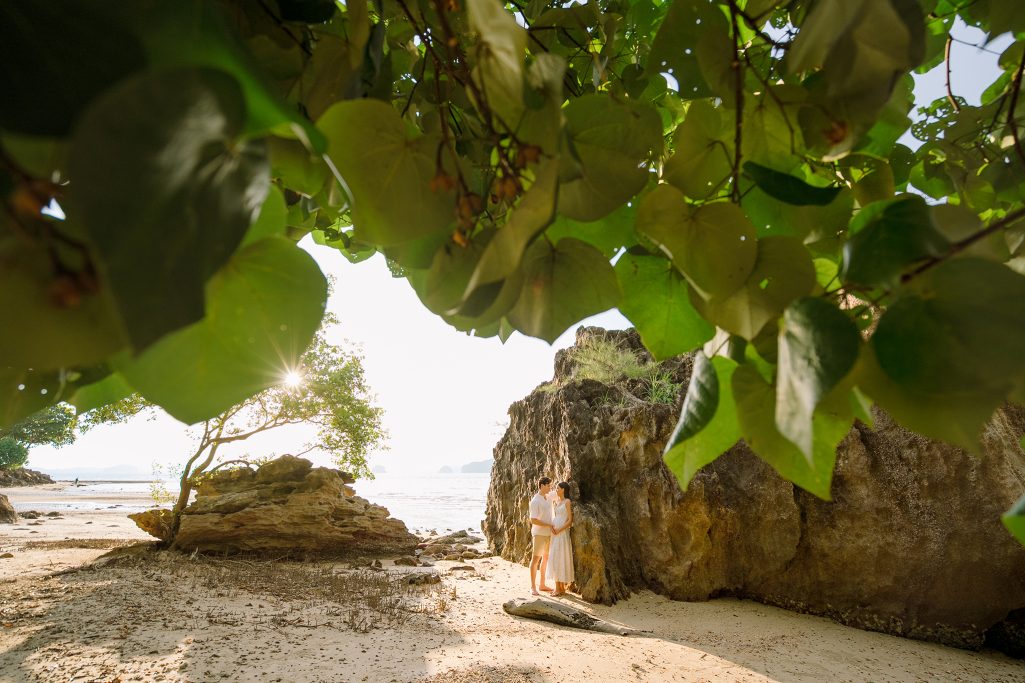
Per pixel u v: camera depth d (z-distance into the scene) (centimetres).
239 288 43
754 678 631
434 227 51
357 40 54
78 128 20
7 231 31
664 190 58
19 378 48
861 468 903
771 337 58
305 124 28
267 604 887
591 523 1008
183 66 23
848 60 44
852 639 802
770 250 57
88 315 32
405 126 51
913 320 40
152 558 1274
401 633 749
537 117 46
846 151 53
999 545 793
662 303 73
